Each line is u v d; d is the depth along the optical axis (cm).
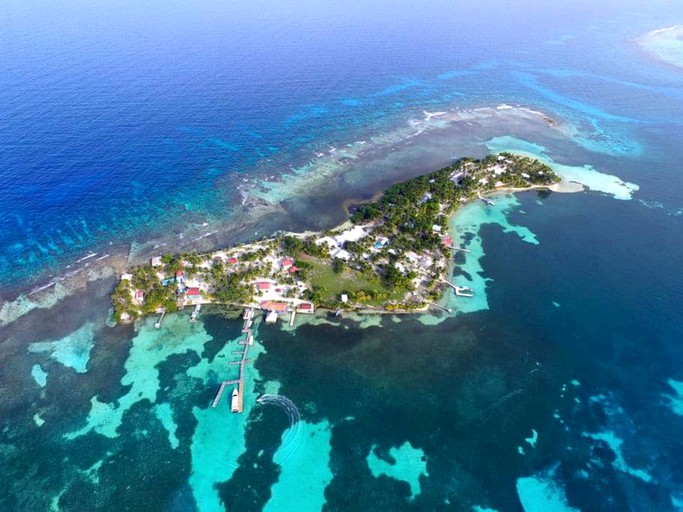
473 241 13400
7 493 7750
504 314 11000
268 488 7831
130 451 8362
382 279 11806
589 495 7650
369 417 8875
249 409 9038
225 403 9156
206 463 8206
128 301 11206
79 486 7850
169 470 8088
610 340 10294
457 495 7700
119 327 10788
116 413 8988
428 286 11594
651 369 9656
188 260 12481
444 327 10681
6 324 10925
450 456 8238
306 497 7706
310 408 9044
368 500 7650
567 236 13512
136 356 10112
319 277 11912
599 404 9019
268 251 12750
